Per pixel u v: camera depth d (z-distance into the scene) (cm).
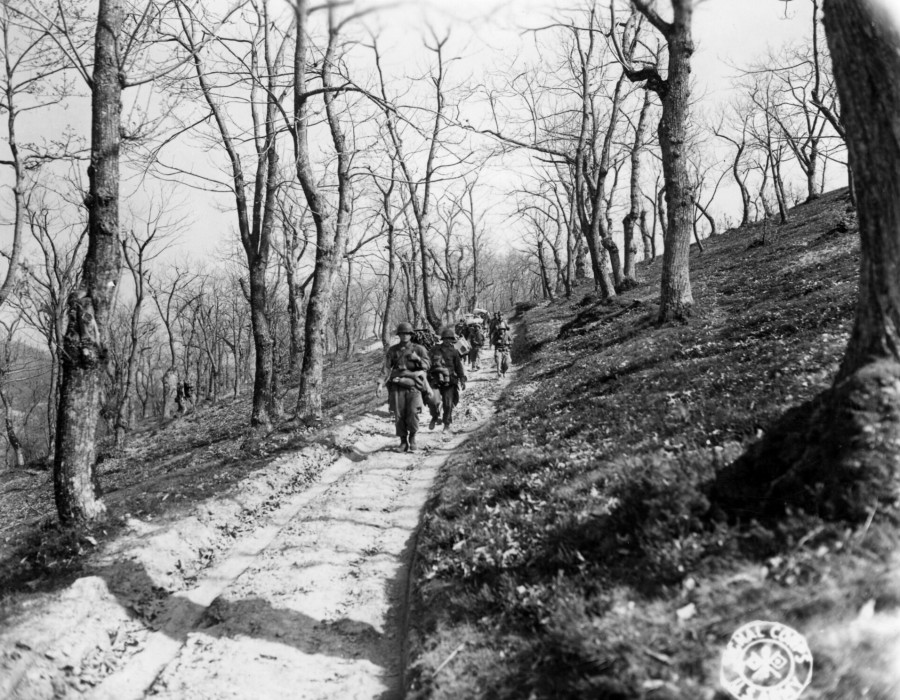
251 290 1856
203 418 4003
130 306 6109
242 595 695
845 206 3694
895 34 449
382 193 3134
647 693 353
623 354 1633
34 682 503
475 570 611
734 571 418
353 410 2094
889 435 426
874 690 324
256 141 1592
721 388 903
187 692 527
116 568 712
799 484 466
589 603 461
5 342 4038
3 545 918
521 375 2308
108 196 909
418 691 464
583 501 645
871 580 367
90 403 883
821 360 845
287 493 1111
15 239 1908
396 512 947
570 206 5297
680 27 1731
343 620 632
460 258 5459
